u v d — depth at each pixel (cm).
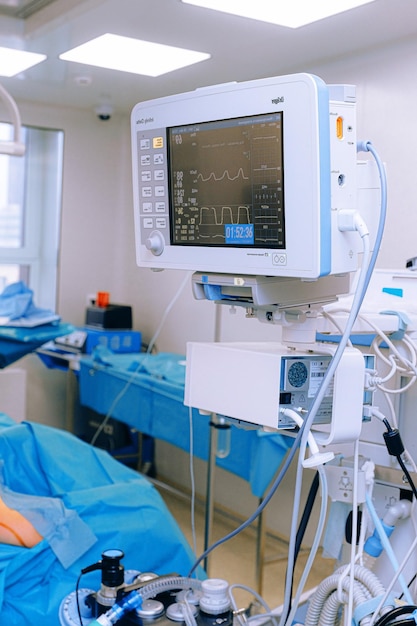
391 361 136
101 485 231
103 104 464
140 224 141
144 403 373
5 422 259
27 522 192
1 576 179
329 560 346
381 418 136
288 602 132
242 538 392
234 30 288
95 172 507
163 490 470
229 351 134
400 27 278
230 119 119
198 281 137
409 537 153
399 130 297
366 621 130
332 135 111
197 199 128
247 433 304
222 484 426
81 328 480
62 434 245
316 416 128
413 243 291
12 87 427
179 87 404
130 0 254
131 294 513
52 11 286
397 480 156
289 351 130
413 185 291
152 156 135
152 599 149
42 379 501
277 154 113
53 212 507
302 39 299
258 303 124
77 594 154
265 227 117
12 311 374
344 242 115
